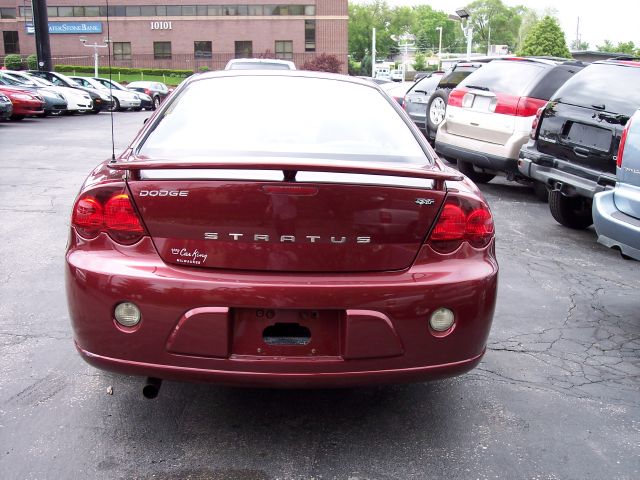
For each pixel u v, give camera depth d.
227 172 2.61
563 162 6.59
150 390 2.69
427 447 2.78
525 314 4.46
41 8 27.86
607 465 2.69
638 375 3.59
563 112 6.67
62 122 19.75
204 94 3.35
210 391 3.23
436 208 2.63
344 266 2.56
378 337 2.53
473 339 2.67
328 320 2.54
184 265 2.54
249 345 2.53
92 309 2.54
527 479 2.57
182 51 62.00
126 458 2.61
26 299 4.35
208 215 2.51
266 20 61.56
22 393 3.12
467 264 2.67
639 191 4.40
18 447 2.66
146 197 2.54
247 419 2.96
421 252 2.63
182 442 2.75
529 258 5.87
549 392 3.34
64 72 58.41
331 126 3.14
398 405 3.15
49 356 3.53
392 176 2.59
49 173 9.46
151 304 2.49
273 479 2.51
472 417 3.05
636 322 4.40
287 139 3.00
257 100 3.30
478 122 8.61
